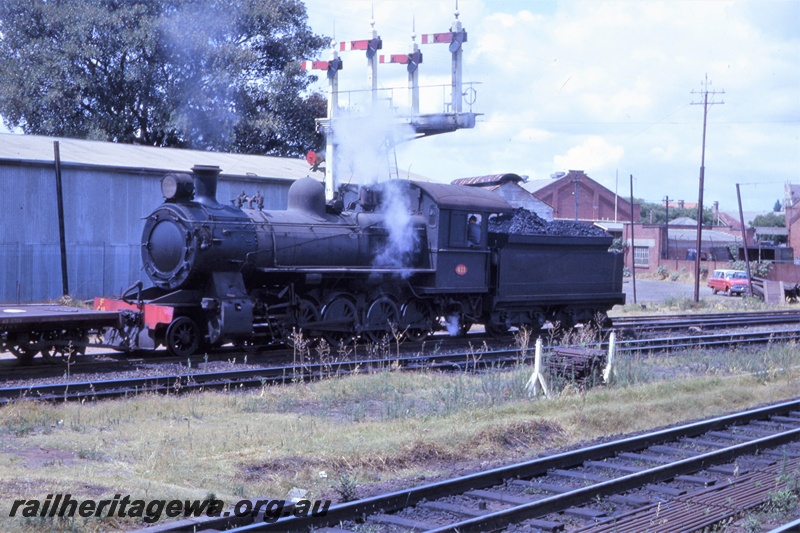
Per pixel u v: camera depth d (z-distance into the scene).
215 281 15.65
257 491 7.91
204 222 15.50
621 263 24.03
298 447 9.39
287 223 16.91
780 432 11.23
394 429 10.49
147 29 41.88
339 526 6.96
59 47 43.12
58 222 27.09
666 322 27.00
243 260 15.91
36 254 26.75
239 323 15.63
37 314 13.76
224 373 14.01
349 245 17.81
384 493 7.96
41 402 11.30
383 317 18.53
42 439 9.43
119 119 43.88
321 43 50.53
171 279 15.70
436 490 7.80
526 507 7.21
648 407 12.48
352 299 18.20
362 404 12.23
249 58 44.78
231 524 6.85
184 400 11.94
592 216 70.06
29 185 26.58
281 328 16.80
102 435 9.83
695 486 8.55
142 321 15.45
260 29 47.75
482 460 9.69
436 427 10.70
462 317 20.30
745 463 9.47
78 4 43.06
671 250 73.56
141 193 29.30
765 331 25.03
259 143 47.44
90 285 28.06
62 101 42.50
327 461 8.87
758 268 54.53
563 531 7.07
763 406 13.43
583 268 22.64
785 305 41.75
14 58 43.53
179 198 15.95
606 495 7.99
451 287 19.20
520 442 10.41
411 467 9.17
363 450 9.20
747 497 7.99
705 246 75.19
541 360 13.38
